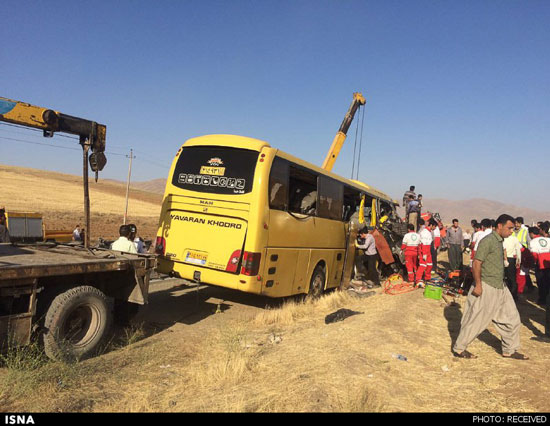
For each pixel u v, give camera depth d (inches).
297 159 374.3
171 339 273.4
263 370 210.4
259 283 323.3
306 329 307.0
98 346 232.7
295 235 370.0
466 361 225.9
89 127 279.3
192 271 339.0
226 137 350.0
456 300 413.4
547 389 181.2
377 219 598.9
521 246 439.5
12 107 241.3
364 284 514.0
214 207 335.6
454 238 619.8
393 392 177.3
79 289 223.6
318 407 157.5
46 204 2268.7
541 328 308.5
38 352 207.6
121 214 2425.0
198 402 169.9
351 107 766.5
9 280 190.2
